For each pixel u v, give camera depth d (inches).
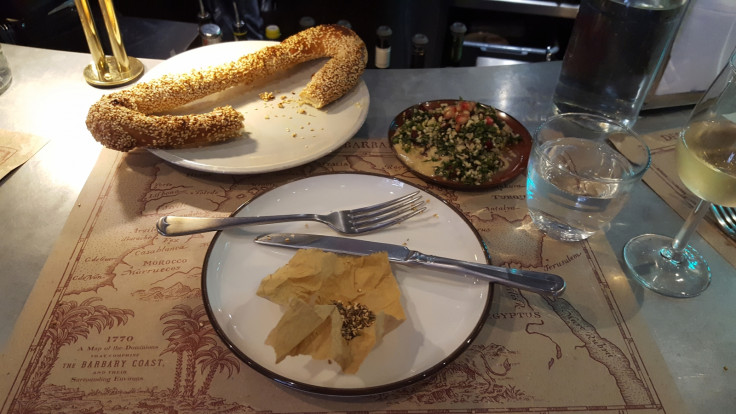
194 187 31.2
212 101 36.6
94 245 27.3
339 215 27.7
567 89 37.1
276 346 19.4
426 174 31.0
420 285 24.6
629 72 33.6
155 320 24.0
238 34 65.4
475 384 22.2
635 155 27.8
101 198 30.1
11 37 49.3
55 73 41.0
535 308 25.3
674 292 26.1
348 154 34.0
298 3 77.2
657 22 30.5
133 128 30.2
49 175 31.8
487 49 83.6
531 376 22.6
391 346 22.1
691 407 21.9
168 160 30.4
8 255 27.0
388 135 33.7
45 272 25.8
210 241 27.9
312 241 25.9
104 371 22.0
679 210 31.0
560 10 75.2
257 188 31.4
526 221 30.0
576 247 28.6
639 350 23.7
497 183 30.7
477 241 26.5
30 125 35.6
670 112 38.8
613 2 31.0
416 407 21.4
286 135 33.4
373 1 76.0
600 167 28.7
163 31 58.7
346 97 37.0
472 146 32.2
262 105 36.2
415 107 35.5
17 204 29.9
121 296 24.9
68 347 22.8
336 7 77.2
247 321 22.6
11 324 24.0
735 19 33.4
